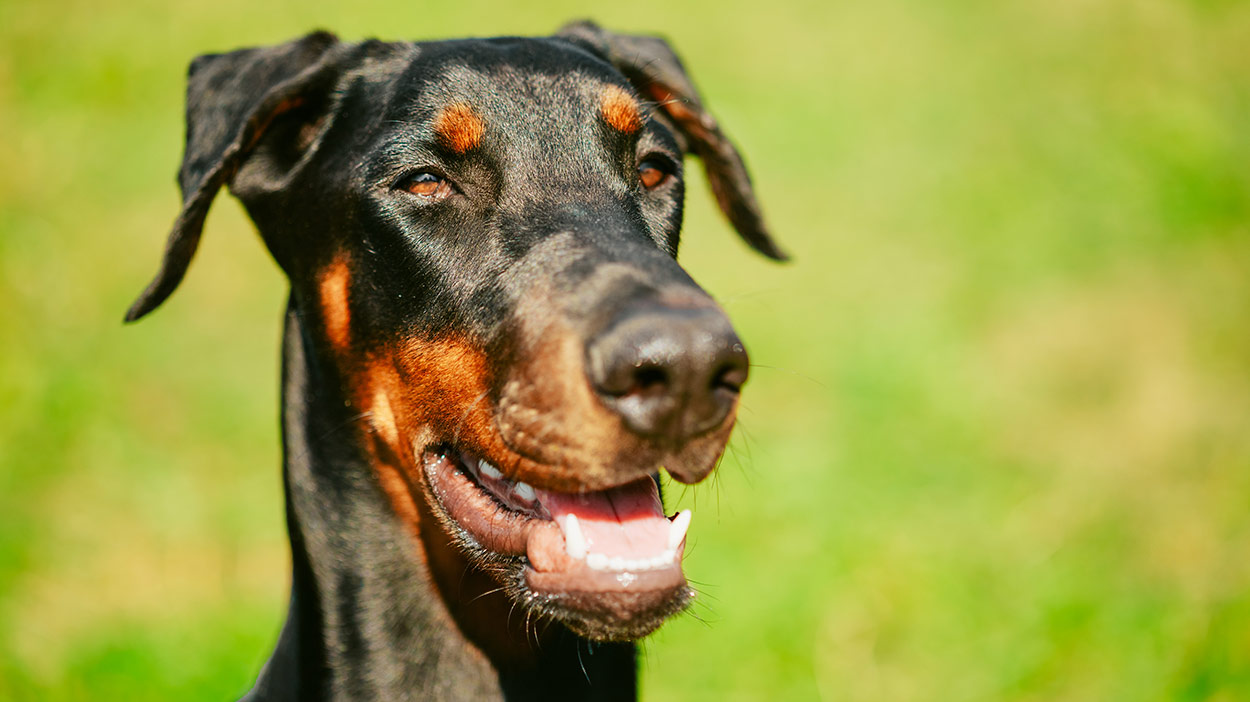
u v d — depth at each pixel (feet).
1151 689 14.38
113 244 26.05
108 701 14.75
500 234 8.70
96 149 29.40
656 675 15.29
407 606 9.61
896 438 20.38
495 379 8.16
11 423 20.07
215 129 10.11
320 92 9.95
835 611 16.16
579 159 9.15
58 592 16.67
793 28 37.68
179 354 22.98
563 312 7.70
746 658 15.49
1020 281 25.81
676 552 7.91
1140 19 37.70
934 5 39.24
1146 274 25.95
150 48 33.32
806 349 23.12
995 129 32.22
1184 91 34.01
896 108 33.32
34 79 31.89
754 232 12.17
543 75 9.48
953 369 22.49
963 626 15.84
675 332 7.02
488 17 36.11
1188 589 15.75
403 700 9.59
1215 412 20.94
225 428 20.89
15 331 22.67
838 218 28.22
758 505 18.34
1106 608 15.74
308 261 9.75
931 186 29.63
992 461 19.76
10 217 26.35
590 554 7.88
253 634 16.12
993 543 17.52
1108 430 20.68
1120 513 18.03
